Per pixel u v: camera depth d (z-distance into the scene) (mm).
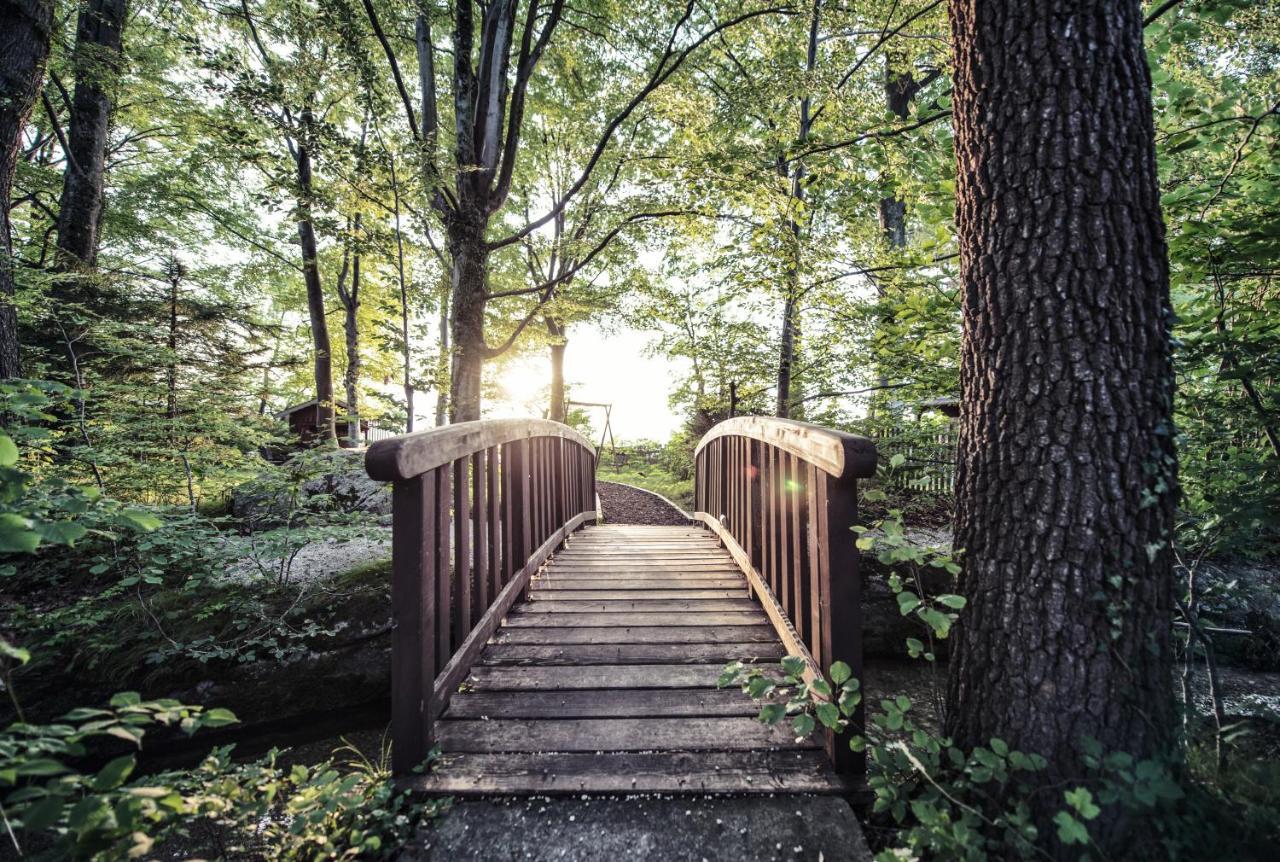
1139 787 1157
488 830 1445
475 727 1849
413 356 7469
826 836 1422
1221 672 2816
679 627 2686
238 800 1358
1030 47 1480
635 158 6426
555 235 11398
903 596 1465
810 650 2061
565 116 10039
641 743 1762
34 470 3318
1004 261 1518
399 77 5578
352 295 11164
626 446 17266
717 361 8211
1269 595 2756
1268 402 2299
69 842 992
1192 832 1211
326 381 9695
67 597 3578
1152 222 1434
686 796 1549
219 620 3143
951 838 1200
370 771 1924
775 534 2674
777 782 1582
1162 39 2721
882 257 5156
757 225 5852
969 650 1543
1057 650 1387
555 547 4469
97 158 6969
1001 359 1521
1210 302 2697
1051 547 1411
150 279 5785
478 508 2477
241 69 4652
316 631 3096
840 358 6430
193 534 3416
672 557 4324
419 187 5680
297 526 4461
